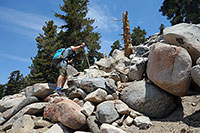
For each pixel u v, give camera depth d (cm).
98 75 699
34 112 536
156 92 448
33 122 502
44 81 2069
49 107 494
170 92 432
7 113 595
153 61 449
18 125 489
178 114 435
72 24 2119
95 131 396
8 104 648
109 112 412
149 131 380
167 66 424
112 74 625
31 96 584
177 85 410
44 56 2233
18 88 3114
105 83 523
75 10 2103
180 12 1928
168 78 420
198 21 1825
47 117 491
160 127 389
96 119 421
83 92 522
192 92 511
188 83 414
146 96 445
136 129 395
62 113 433
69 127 430
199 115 401
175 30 512
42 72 2141
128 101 472
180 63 411
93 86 514
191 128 357
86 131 436
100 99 476
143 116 425
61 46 2022
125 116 434
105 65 881
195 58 462
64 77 570
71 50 572
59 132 414
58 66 557
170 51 419
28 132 465
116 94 495
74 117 418
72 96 545
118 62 879
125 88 517
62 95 556
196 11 1978
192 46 453
